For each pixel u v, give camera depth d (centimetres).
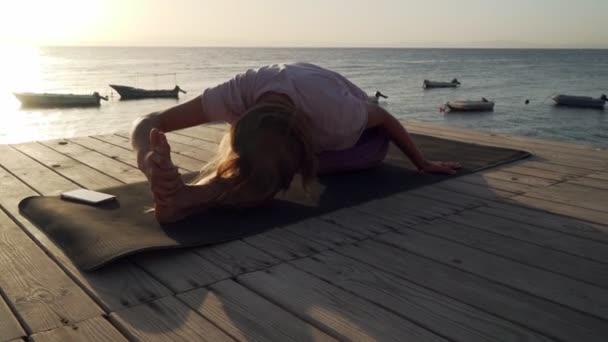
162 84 4994
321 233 225
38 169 346
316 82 253
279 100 241
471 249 208
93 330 148
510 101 3653
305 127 238
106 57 15475
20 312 158
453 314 157
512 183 306
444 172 322
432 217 247
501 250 207
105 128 2167
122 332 147
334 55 19250
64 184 309
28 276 184
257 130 225
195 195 227
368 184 296
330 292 171
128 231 216
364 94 304
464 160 356
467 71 8131
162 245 200
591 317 156
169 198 220
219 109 255
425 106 3400
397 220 242
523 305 163
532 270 189
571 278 182
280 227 231
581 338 145
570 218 245
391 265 192
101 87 4459
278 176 229
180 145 428
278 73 253
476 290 173
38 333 146
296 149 232
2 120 2359
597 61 13488
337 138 265
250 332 147
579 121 2677
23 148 416
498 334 147
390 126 305
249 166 225
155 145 210
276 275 184
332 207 257
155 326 150
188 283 178
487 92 4444
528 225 236
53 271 188
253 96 250
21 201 261
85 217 233
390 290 172
